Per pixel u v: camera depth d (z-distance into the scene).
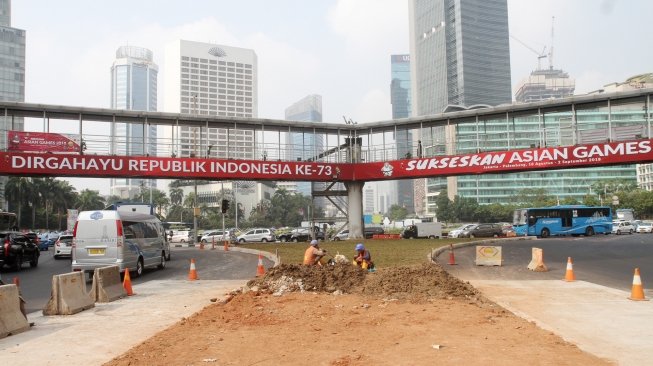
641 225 62.56
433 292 11.30
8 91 140.75
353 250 29.19
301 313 9.49
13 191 92.81
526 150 35.31
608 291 12.98
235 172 37.31
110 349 7.29
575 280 15.66
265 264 23.11
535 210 51.94
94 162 33.59
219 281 16.48
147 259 19.73
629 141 32.22
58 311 10.16
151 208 27.69
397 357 6.41
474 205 139.38
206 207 137.00
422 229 55.88
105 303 11.66
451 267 20.30
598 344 7.16
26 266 24.78
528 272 18.34
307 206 152.88
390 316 9.16
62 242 29.53
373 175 41.22
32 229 95.50
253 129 40.78
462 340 7.29
